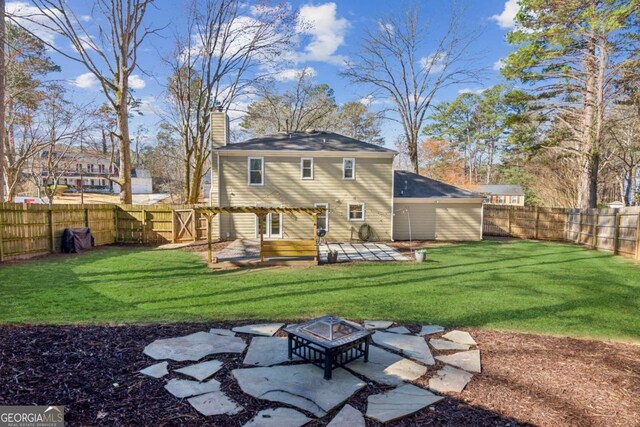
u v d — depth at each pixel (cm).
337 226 1777
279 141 1842
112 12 1551
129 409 292
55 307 608
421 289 803
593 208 1762
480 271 1038
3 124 1153
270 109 3350
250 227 1747
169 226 1653
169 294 727
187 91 2133
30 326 479
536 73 1866
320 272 1011
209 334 474
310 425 279
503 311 637
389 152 1759
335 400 315
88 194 4175
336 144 1841
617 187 3744
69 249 1302
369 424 282
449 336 497
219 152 1692
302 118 3334
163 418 282
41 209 1216
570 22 1656
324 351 361
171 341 443
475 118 4522
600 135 1853
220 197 1716
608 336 518
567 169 2595
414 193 1888
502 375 374
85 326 490
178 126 2527
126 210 1638
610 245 1469
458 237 1870
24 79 1916
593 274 1012
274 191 1738
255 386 337
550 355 434
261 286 818
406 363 400
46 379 331
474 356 425
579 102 1956
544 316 612
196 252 1366
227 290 770
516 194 3875
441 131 4581
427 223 1858
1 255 1052
